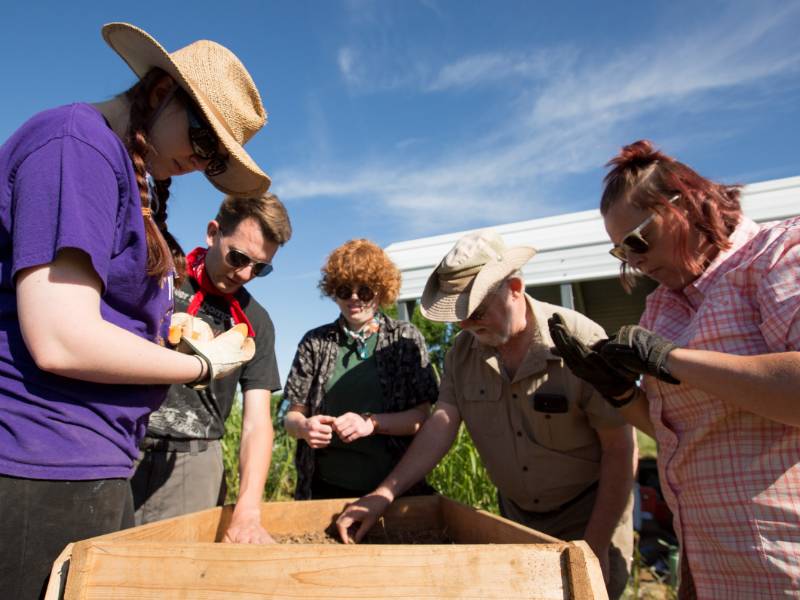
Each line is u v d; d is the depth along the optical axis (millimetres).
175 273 1710
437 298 2371
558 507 2428
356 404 2873
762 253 1545
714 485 1587
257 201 2352
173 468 2465
